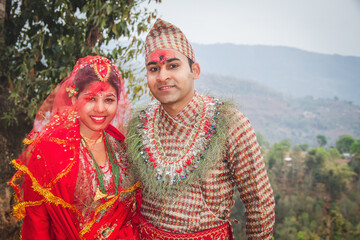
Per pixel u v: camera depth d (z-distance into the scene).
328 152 71.94
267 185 1.67
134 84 3.16
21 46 3.14
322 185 59.47
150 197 1.72
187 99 1.71
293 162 65.06
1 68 3.04
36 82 3.07
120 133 1.94
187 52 1.71
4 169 3.00
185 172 1.64
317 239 39.53
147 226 1.73
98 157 1.79
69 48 3.11
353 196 56.88
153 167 1.71
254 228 1.70
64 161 1.64
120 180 1.81
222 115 1.68
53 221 1.66
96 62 1.72
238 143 1.64
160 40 1.68
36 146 1.66
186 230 1.62
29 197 1.64
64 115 1.76
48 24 3.07
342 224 39.62
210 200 1.64
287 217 47.00
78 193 1.67
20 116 3.21
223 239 1.68
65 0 3.03
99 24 3.08
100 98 1.68
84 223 1.70
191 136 1.70
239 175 1.67
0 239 2.85
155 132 1.79
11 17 3.11
